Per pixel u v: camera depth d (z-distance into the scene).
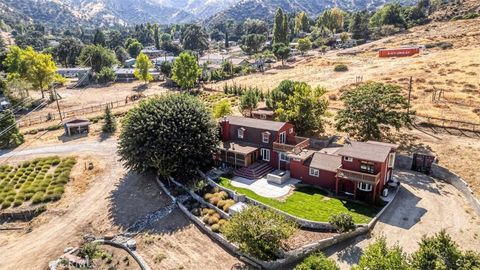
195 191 37.69
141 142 40.41
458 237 28.28
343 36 145.62
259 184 38.50
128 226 34.72
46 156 51.72
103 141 57.47
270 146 42.44
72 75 120.81
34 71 84.31
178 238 31.88
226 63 119.12
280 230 27.00
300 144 40.97
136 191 40.81
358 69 86.94
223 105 56.47
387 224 30.56
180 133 40.31
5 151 54.59
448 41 102.44
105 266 28.78
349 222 28.53
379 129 45.12
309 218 31.19
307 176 38.47
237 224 27.72
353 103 44.03
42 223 36.22
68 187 42.84
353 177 33.97
